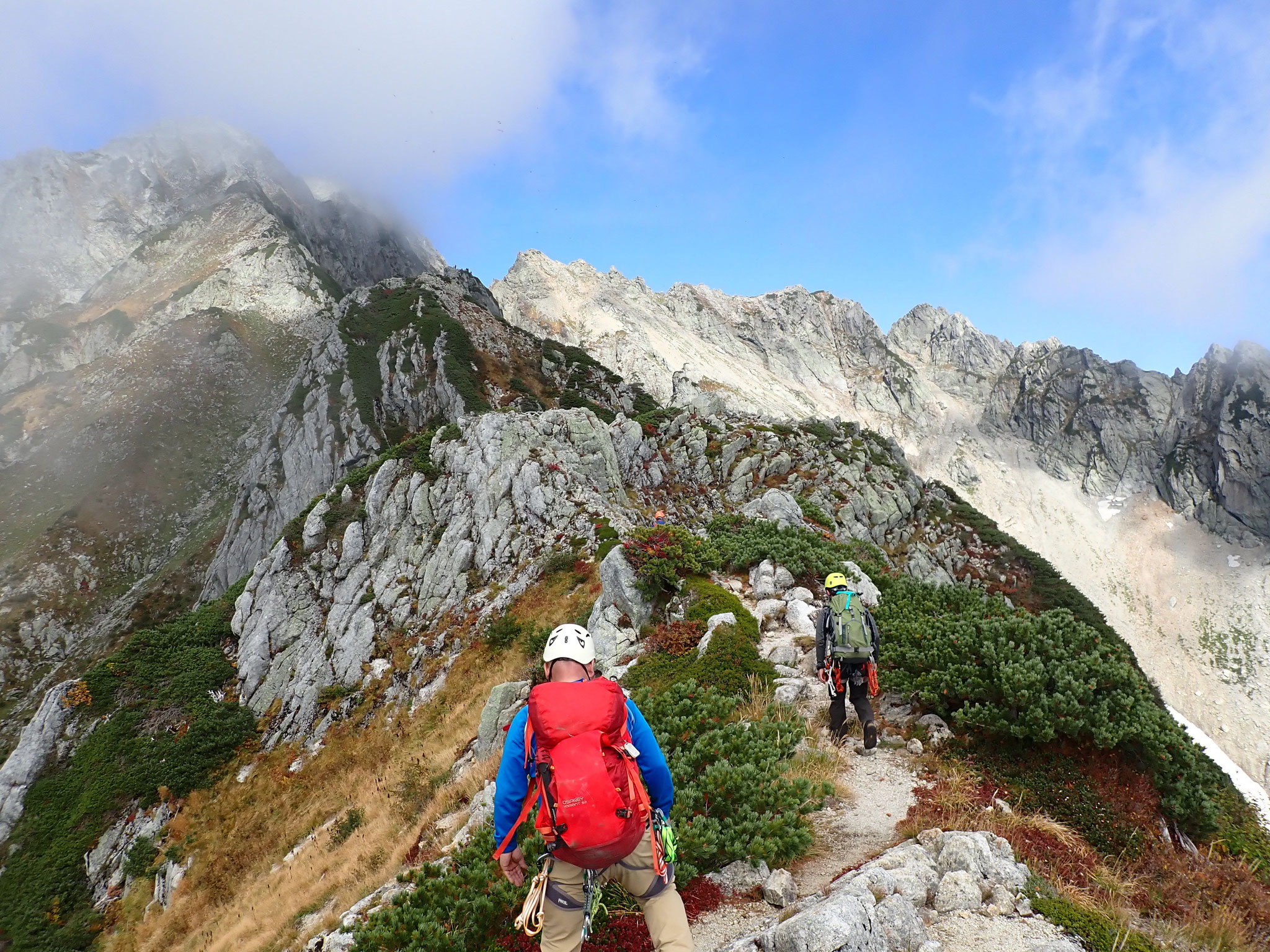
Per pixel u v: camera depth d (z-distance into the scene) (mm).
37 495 104938
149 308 156000
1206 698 171625
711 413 62344
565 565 30375
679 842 5859
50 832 27172
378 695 29141
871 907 4582
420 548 35719
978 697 8844
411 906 6043
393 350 78188
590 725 3258
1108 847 6957
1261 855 7254
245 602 36750
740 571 16484
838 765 8148
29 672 82750
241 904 20422
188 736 30188
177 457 115500
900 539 57438
